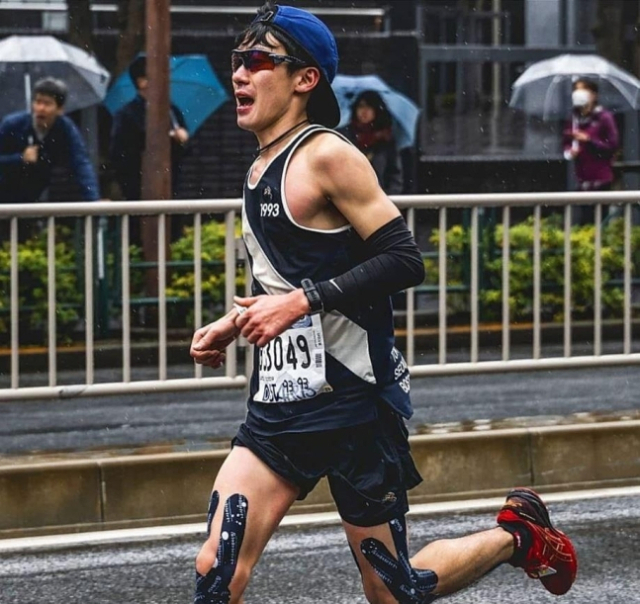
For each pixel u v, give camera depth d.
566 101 25.14
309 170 6.12
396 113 23.45
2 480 9.92
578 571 9.12
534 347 11.56
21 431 13.38
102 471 10.12
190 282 16.92
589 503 10.77
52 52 22.53
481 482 10.88
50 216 10.77
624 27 26.50
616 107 25.19
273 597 8.64
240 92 6.27
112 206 10.84
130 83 22.84
